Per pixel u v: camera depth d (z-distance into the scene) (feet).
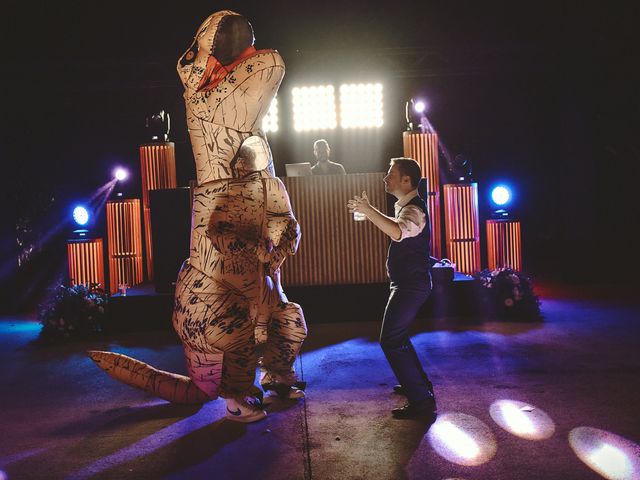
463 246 28.22
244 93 14.24
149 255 29.76
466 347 20.34
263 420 14.53
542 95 43.98
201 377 15.19
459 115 44.65
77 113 42.68
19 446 13.58
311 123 32.58
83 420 15.10
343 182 24.85
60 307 24.03
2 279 32.63
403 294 14.32
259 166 14.78
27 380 18.88
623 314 24.58
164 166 29.30
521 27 33.83
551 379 16.65
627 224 41.39
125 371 15.66
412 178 14.69
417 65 35.09
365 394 16.19
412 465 11.79
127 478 11.75
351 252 25.04
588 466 11.46
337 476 11.47
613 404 14.58
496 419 13.92
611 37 32.55
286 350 15.74
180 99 40.68
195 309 14.35
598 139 40.32
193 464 12.25
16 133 39.04
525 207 45.29
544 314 25.26
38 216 40.75
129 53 33.88
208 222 14.35
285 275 25.13
